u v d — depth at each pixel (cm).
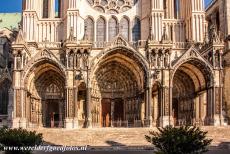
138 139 4828
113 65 6291
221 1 7000
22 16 6331
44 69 6112
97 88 6338
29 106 6000
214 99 5847
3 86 7012
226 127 5159
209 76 5916
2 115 6762
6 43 7956
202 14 6450
